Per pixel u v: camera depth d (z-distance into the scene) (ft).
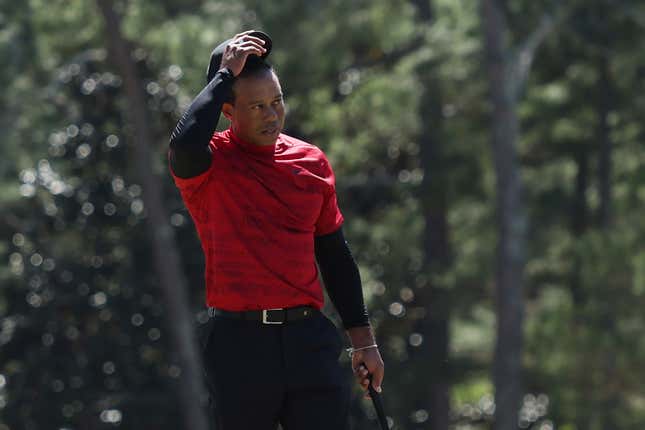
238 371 42.91
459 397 345.31
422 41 278.05
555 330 236.02
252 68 42.52
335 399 43.24
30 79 269.44
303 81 239.50
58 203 268.62
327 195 44.01
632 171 333.01
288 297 42.93
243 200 42.55
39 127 264.93
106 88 266.16
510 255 249.96
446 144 270.67
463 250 307.99
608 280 234.38
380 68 279.90
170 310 249.14
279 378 42.88
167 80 258.78
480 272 276.82
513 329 249.34
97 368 265.95
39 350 265.13
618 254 235.61
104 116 268.62
